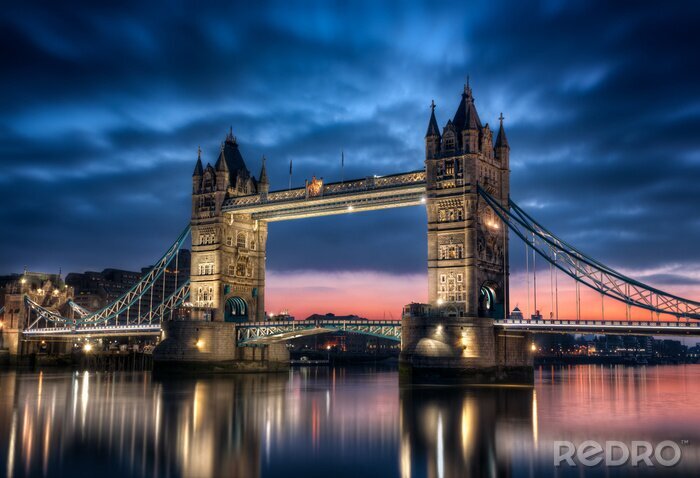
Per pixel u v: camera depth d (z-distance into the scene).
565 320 106.12
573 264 109.62
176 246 154.62
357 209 129.75
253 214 147.25
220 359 141.00
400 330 121.94
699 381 158.00
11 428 59.00
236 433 56.50
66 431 57.31
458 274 112.06
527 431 57.78
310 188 132.00
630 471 43.03
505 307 118.38
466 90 119.50
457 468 43.69
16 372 175.50
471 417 66.62
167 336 139.50
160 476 41.38
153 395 92.12
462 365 106.25
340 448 49.94
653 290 102.38
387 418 65.88
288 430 58.12
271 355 153.62
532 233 113.81
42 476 41.28
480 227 113.88
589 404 81.44
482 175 115.50
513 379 114.94
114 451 48.47
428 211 115.94
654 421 64.62
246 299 149.12
